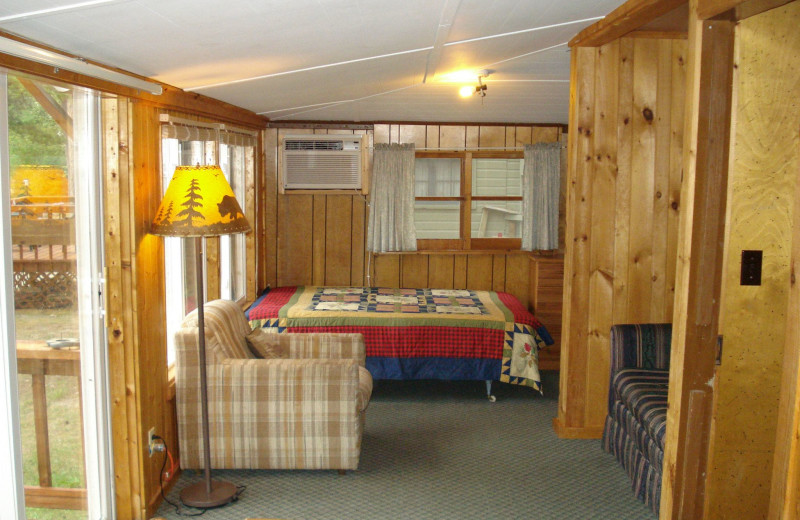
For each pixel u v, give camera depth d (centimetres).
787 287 262
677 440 264
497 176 614
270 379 352
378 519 319
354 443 357
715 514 277
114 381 304
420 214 614
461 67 407
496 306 524
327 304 519
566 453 401
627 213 404
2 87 211
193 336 351
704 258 252
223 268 492
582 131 396
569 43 390
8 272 219
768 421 271
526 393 518
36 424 247
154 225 304
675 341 266
